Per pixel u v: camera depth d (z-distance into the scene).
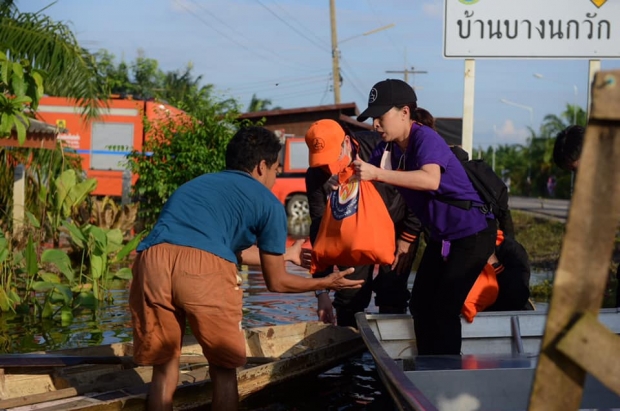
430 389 4.76
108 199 14.84
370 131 6.64
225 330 4.20
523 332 6.00
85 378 5.22
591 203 2.34
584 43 7.73
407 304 7.11
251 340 6.37
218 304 4.16
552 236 17.97
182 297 4.14
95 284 8.70
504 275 6.54
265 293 9.83
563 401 2.39
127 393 4.72
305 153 23.53
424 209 5.10
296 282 4.54
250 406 5.30
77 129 20.72
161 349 4.28
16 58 13.18
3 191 12.16
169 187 15.48
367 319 5.95
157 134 15.99
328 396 5.53
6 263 8.59
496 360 5.07
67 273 8.69
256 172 4.53
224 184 4.36
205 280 4.14
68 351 5.50
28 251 8.27
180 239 4.20
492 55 7.80
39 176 12.23
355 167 4.64
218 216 4.27
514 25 7.77
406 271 6.56
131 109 20.75
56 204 10.57
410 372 4.75
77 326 7.59
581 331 2.33
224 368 4.37
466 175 5.00
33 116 11.64
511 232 6.67
